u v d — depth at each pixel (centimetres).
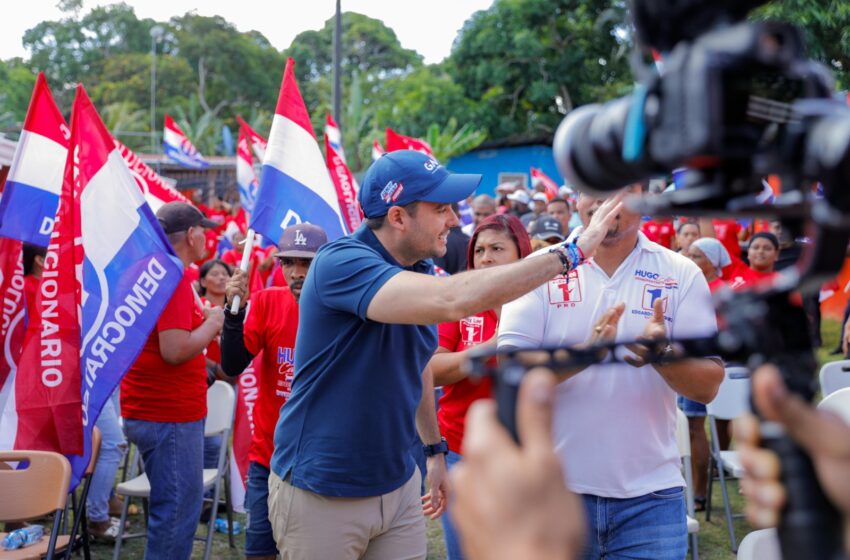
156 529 445
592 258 289
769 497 59
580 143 73
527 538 50
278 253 421
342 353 285
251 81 6869
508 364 69
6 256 469
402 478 304
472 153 2825
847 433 57
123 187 430
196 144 4784
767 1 67
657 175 71
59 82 7331
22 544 432
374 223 296
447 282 241
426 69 3741
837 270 60
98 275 420
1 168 779
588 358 76
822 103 61
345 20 7369
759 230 827
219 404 556
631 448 278
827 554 56
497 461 53
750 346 64
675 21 67
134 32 7431
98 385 412
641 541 278
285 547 301
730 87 61
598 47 2945
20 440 408
